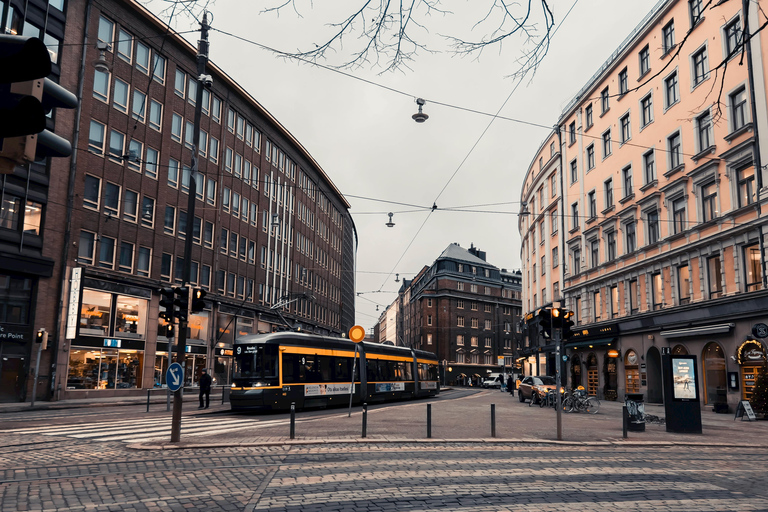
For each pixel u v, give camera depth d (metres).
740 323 22.98
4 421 17.22
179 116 37.31
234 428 15.21
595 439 13.48
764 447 12.95
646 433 15.15
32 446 11.88
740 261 23.17
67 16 29.44
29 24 27.45
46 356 27.77
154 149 34.91
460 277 91.25
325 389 23.70
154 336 33.69
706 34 25.75
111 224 31.56
